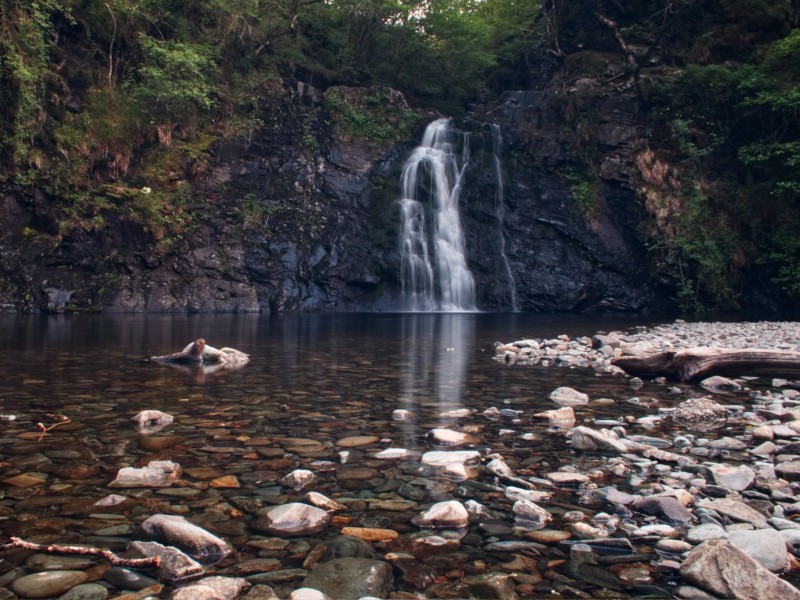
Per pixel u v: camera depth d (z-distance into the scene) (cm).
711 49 2177
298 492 229
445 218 2072
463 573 164
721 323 1442
